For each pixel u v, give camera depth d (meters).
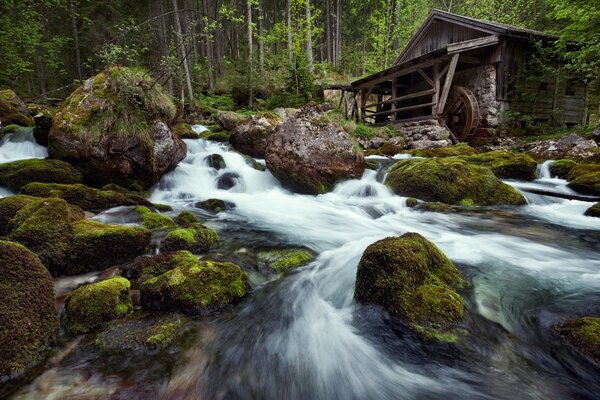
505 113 13.67
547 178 8.76
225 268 3.18
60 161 6.22
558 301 2.90
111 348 2.30
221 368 2.24
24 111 10.93
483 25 13.87
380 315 2.65
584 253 4.15
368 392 2.08
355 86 19.28
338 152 7.66
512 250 4.25
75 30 19.62
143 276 3.23
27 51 15.73
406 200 6.84
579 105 14.59
